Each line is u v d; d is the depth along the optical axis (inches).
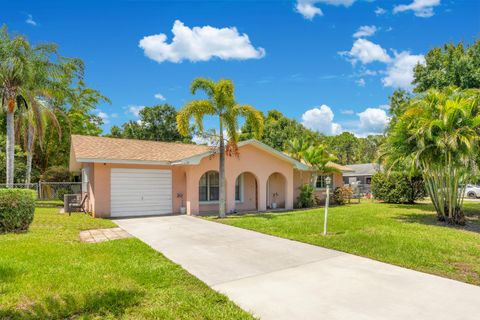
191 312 162.1
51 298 174.2
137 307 167.3
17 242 300.5
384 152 529.3
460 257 270.7
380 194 856.3
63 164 1062.4
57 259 247.8
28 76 597.6
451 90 484.1
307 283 207.2
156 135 1552.7
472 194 1173.1
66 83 755.4
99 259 252.2
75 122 1074.1
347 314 161.8
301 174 844.0
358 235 361.1
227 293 189.6
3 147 891.4
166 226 441.4
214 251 293.4
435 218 521.0
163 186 607.8
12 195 359.9
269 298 182.1
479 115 431.8
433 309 168.1
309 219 496.1
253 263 253.6
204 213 619.2
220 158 556.4
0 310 159.8
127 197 569.6
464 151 423.5
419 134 449.1
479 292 192.2
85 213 589.9
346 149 2491.4
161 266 237.0
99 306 166.1
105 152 564.4
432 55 820.6
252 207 733.9
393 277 219.0
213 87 549.6
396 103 856.9
